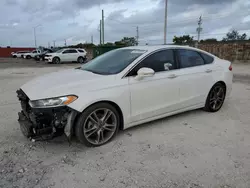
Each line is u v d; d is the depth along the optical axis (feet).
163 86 12.46
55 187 7.79
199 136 11.89
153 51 12.50
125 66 11.62
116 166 9.08
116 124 11.25
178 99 13.42
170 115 13.50
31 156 9.80
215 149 10.44
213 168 8.91
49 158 9.67
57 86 10.21
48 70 48.67
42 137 9.82
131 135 11.99
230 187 7.78
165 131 12.53
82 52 78.23
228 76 16.06
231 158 9.66
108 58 13.52
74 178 8.29
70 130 9.84
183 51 13.91
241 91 23.07
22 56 124.88
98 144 10.75
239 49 62.23
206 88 14.83
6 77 35.04
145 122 12.45
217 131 12.54
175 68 13.25
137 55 12.24
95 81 10.63
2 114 15.17
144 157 9.75
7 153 9.98
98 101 10.30
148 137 11.75
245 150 10.36
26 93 10.31
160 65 12.60
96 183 8.01
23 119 10.87
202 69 14.48
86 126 10.32
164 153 10.09
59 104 9.53
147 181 8.12
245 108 16.85
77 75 11.82
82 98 9.87
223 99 16.21
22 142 11.08
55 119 9.64
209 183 8.00
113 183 8.01
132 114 11.63
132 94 11.35
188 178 8.28
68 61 75.51
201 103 14.94
